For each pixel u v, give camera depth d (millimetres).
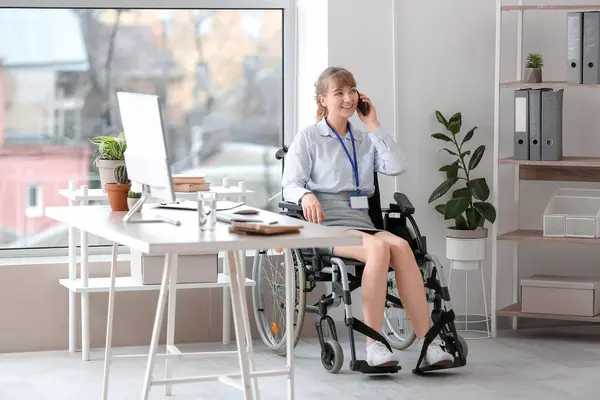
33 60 5648
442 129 5738
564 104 5824
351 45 5617
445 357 4555
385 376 4641
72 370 4773
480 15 5754
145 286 4844
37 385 4488
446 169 5547
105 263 5320
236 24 5910
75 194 5059
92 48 5730
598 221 5340
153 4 5738
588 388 4426
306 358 5023
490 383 4508
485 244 5582
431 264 4801
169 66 5855
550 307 5418
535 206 5859
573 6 5332
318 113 5121
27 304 5176
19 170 5676
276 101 6008
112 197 3906
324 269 4688
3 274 5137
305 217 4684
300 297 4797
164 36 5828
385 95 5680
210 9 5855
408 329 5270
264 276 5469
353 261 4668
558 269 5883
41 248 5695
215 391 4363
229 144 5973
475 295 5820
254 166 6020
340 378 4598
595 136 5828
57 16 5664
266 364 4910
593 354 5113
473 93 5770
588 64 5277
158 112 3258
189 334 5430
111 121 5801
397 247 4602
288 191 4809
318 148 4984
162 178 3307
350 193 5008
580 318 5359
